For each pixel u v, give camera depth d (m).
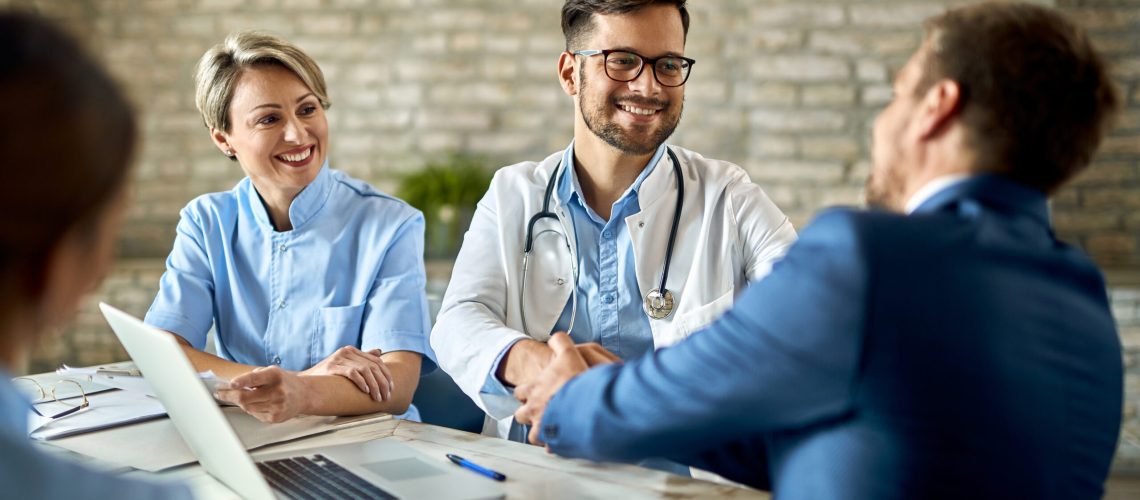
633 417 0.85
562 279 1.50
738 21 3.65
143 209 3.88
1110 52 3.50
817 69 3.62
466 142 3.82
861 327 0.73
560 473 1.02
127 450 1.11
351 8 3.80
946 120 0.80
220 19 3.81
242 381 1.21
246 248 1.68
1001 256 0.75
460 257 1.56
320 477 0.99
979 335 0.73
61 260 0.51
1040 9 0.80
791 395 0.76
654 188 1.48
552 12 3.74
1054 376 0.75
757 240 1.49
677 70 1.43
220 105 1.61
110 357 3.49
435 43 3.79
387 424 1.25
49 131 0.47
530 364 1.27
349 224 1.69
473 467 1.04
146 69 3.82
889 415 0.73
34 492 0.47
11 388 0.51
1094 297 0.80
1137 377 3.07
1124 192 3.55
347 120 3.86
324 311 1.63
